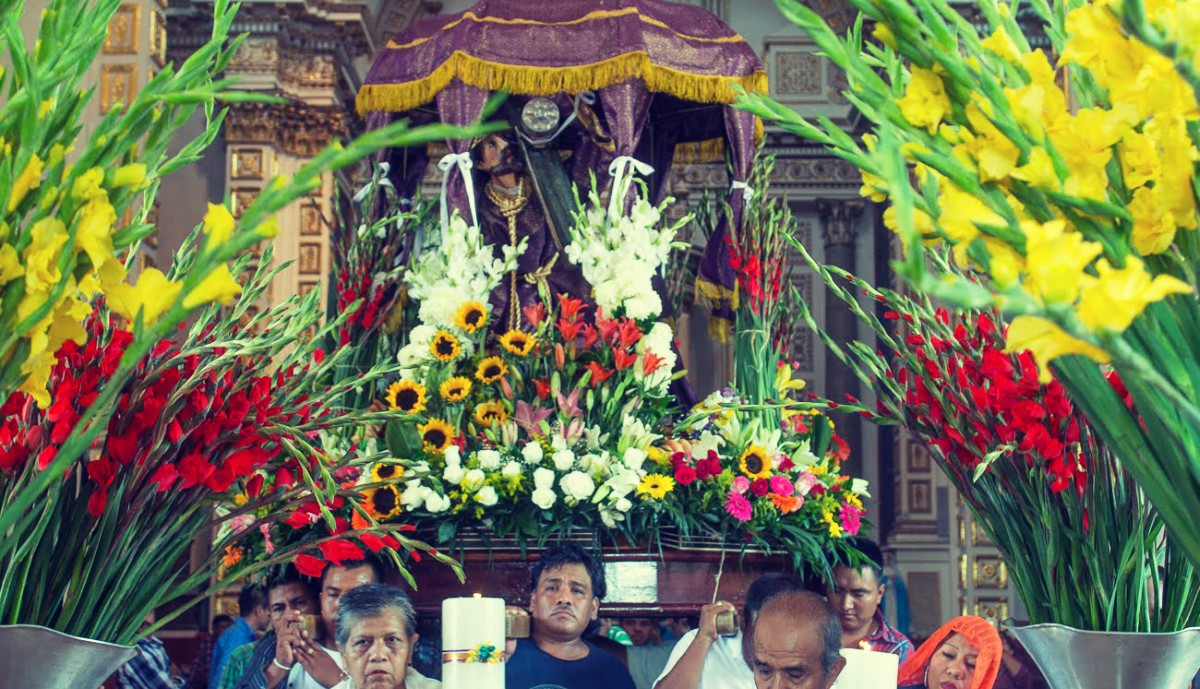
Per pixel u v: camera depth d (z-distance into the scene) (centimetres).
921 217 132
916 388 242
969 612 1423
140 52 1023
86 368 185
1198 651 198
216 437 200
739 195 488
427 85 477
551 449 396
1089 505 208
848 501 422
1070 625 213
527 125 481
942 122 142
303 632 366
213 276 130
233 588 1289
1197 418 108
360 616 312
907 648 428
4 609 177
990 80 129
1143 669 197
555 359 418
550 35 470
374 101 491
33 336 132
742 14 1709
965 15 1179
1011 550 226
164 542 200
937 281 104
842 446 436
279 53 1426
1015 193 130
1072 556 211
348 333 453
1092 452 207
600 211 439
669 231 440
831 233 1672
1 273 129
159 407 187
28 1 495
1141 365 107
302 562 225
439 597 394
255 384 208
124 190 144
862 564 409
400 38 500
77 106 142
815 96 1691
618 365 405
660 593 398
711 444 409
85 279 135
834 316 1639
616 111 461
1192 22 106
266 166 1420
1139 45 119
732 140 490
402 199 525
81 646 177
